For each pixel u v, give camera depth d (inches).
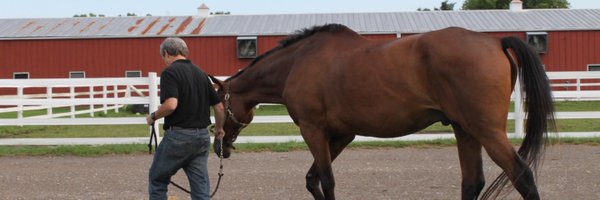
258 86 246.5
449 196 265.6
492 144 179.8
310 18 1200.8
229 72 1077.1
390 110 196.1
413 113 193.6
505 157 178.1
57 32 1124.5
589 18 1115.3
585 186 277.3
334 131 218.8
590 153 383.6
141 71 1090.7
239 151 422.3
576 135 450.3
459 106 183.2
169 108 197.0
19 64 1103.6
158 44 1087.6
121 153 421.7
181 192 284.8
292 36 237.5
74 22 1207.6
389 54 195.3
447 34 188.1
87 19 1230.9
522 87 185.9
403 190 279.6
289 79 225.8
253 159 385.7
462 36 185.8
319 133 218.7
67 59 1101.1
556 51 1057.5
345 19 1173.7
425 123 197.6
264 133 544.7
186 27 1133.7
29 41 1101.7
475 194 203.9
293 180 308.5
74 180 316.5
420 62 188.4
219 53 1078.4
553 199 252.5
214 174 331.3
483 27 1068.5
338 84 206.8
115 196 274.5
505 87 180.2
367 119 202.4
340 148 237.9
